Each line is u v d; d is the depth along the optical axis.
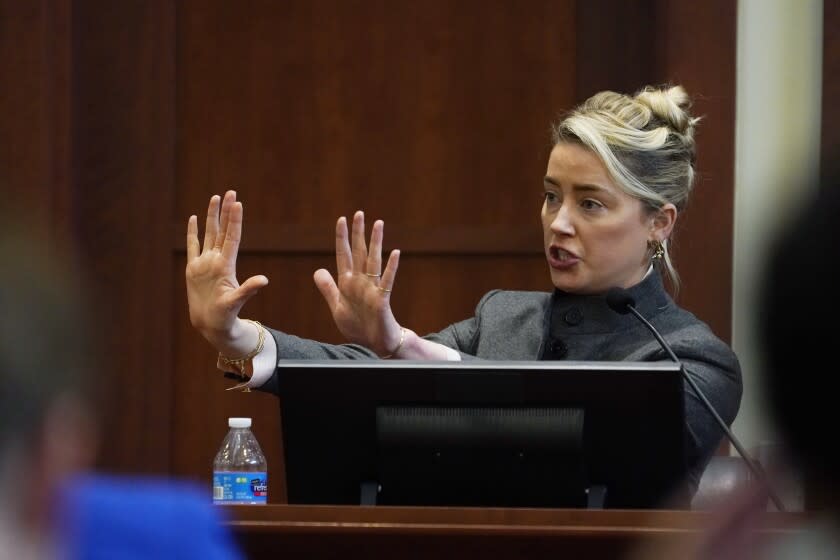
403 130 14.88
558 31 14.88
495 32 14.88
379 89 14.89
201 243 14.80
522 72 14.88
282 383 7.11
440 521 6.30
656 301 9.55
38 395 2.24
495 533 6.25
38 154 14.01
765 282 2.35
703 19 14.05
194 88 14.88
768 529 3.04
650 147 9.45
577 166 9.46
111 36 14.77
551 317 9.87
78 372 2.28
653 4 14.48
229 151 14.84
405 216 14.87
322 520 6.29
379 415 7.03
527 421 6.95
